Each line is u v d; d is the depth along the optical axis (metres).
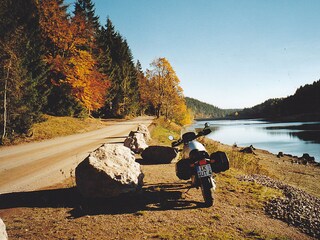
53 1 29.66
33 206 5.22
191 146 5.77
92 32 33.22
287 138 52.62
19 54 20.42
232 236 3.91
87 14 46.22
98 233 3.91
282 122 134.25
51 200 5.57
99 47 47.38
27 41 24.03
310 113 153.50
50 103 31.17
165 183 6.92
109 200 5.46
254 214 5.01
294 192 6.99
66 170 8.88
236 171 9.73
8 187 6.89
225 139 55.41
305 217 4.97
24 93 21.00
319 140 45.97
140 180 6.02
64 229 4.06
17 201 5.60
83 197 5.65
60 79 29.72
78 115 33.53
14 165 10.20
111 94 52.06
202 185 5.22
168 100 53.62
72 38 31.12
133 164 6.13
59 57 29.69
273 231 4.24
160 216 4.64
